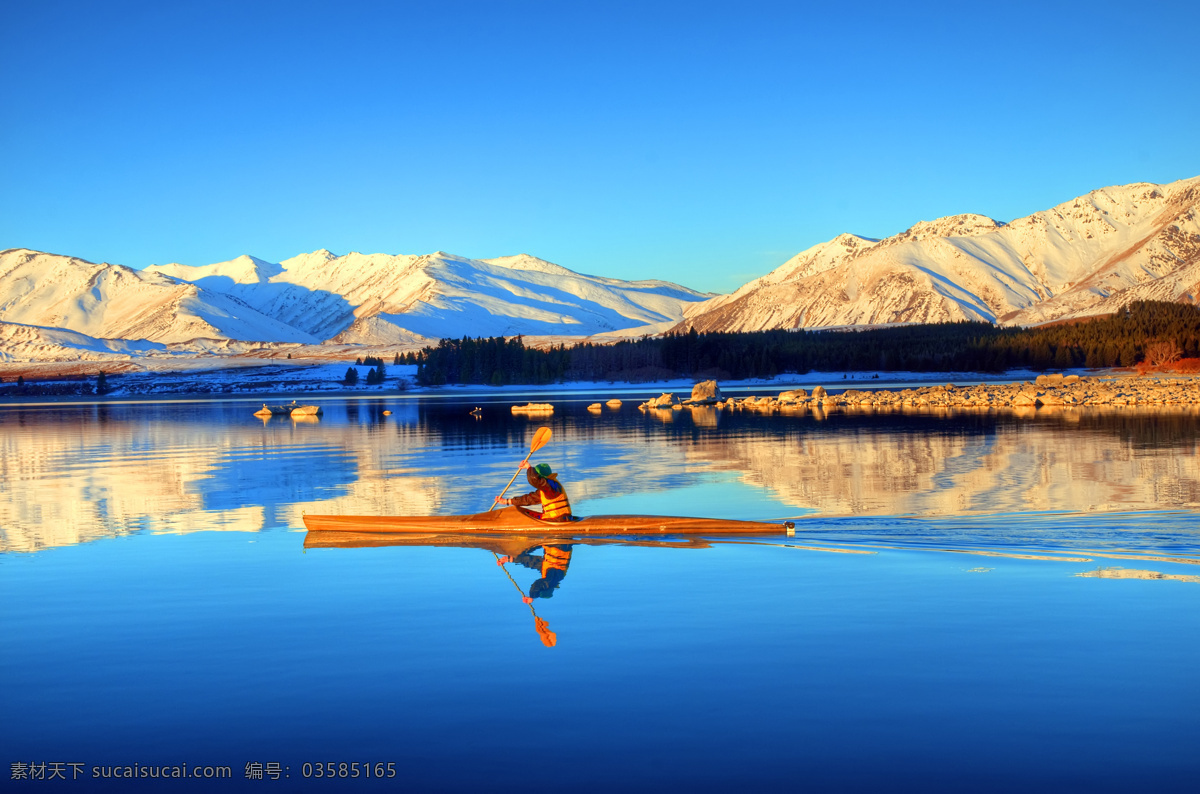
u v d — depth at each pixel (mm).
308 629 9414
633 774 5961
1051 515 15234
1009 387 75312
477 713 7023
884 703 7043
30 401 120750
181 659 8516
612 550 13398
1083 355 152500
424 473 25344
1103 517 14953
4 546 14875
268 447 35906
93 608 10492
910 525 14688
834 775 5891
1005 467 22328
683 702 7145
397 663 8227
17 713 7293
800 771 5953
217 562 13148
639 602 10258
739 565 12133
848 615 9508
